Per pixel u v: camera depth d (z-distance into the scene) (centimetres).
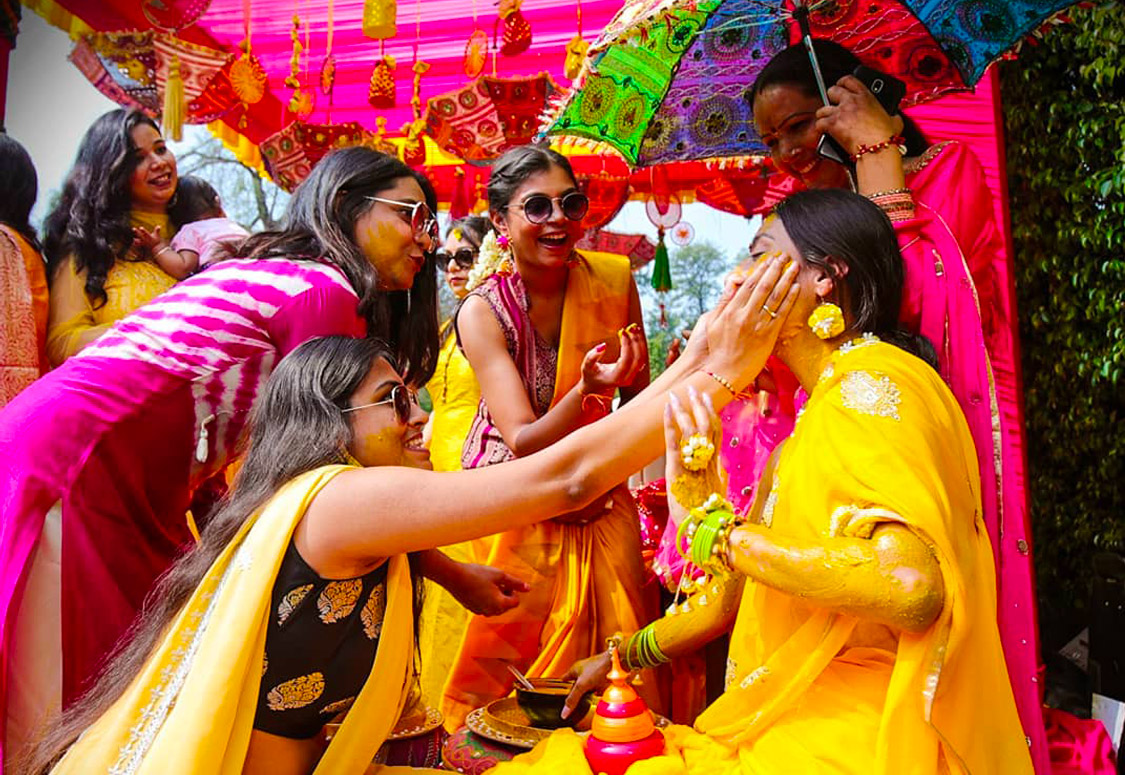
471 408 374
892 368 145
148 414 202
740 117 271
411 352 250
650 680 249
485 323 278
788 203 164
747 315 153
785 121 225
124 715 140
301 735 157
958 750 133
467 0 468
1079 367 363
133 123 350
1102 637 286
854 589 129
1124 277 354
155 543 214
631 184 553
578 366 281
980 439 191
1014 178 371
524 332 279
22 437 197
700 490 153
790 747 140
